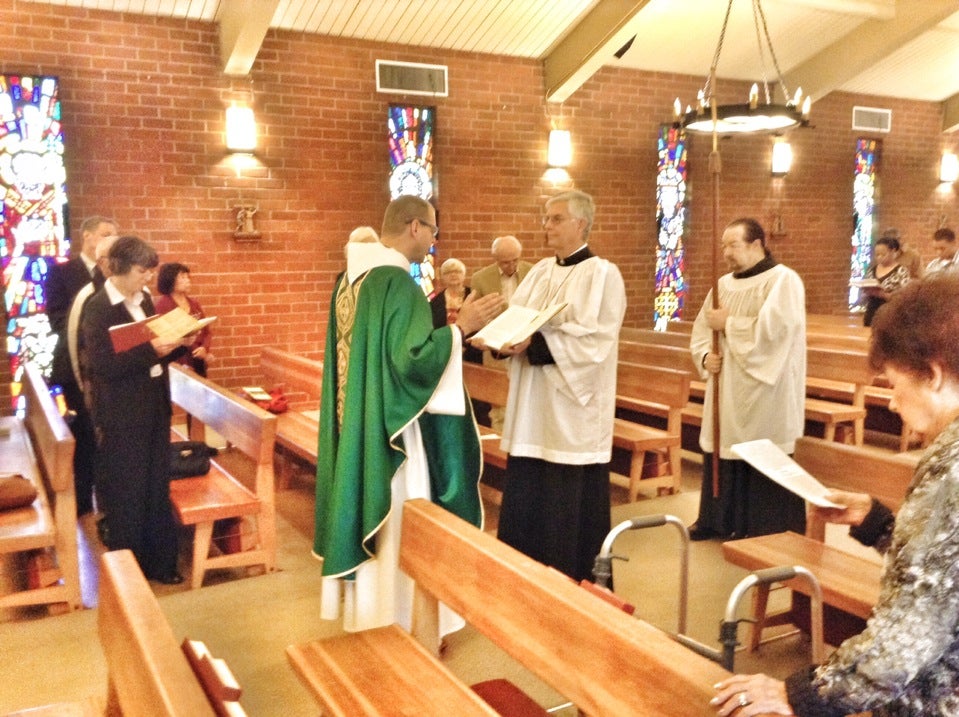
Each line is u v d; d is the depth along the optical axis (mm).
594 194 8500
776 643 3285
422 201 3006
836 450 3055
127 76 6344
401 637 2396
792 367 4117
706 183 9195
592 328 3250
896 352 1225
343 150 7203
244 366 7027
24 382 5051
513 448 3447
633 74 8547
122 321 3539
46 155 6109
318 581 3836
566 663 1815
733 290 4230
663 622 3412
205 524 3734
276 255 7043
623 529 2457
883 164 10648
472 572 2178
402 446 2854
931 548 1083
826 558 2900
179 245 6668
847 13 8164
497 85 7805
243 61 6480
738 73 9094
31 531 3344
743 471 4211
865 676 1103
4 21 5934
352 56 7137
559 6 7191
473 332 2939
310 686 2133
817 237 10195
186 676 1513
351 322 2912
